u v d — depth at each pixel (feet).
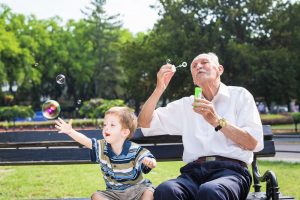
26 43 155.94
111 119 11.39
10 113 96.53
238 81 94.27
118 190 11.47
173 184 10.91
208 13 98.89
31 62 138.31
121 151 11.48
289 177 25.55
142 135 14.43
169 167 30.45
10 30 156.66
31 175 26.58
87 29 181.57
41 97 192.85
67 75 183.11
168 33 96.58
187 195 11.00
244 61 91.61
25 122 100.94
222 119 11.32
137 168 11.36
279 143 55.67
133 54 102.06
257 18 99.86
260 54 92.63
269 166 30.81
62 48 174.09
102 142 11.79
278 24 97.25
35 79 150.10
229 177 11.12
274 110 165.89
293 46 97.40
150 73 96.94
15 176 26.14
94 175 26.71
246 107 12.22
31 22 166.09
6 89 164.45
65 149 14.62
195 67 12.44
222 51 92.43
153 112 12.97
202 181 11.75
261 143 11.82
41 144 14.85
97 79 182.80
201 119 12.45
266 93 100.53
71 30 186.09
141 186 11.44
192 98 12.70
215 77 12.37
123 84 116.57
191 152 12.42
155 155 14.49
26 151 14.64
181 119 12.99
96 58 181.37
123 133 11.43
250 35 100.58
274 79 94.22
